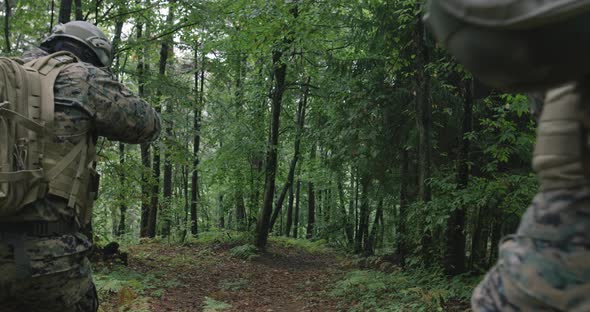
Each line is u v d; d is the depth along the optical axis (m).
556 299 0.99
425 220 8.06
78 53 2.62
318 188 19.73
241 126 15.34
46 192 2.13
